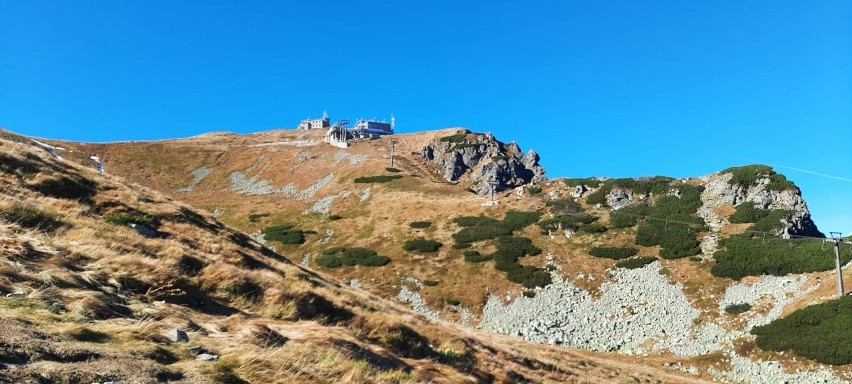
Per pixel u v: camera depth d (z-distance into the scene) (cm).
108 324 843
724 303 4894
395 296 5678
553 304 5288
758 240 5772
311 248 7331
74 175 2447
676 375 3766
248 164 13038
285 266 2483
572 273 5800
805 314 4212
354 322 1703
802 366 3731
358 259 6619
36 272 992
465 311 5356
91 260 1250
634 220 6906
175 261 1475
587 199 8038
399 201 8856
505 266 6009
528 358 2466
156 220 2236
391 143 14338
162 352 774
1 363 546
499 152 12625
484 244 6694
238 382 753
